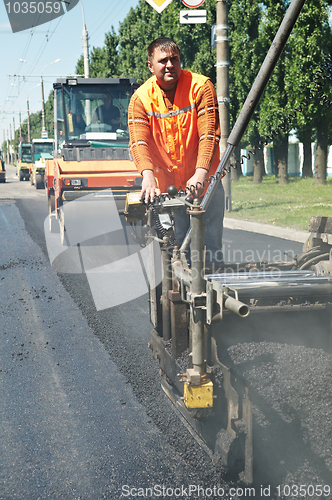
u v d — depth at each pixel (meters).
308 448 2.28
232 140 2.55
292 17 2.18
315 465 2.24
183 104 3.14
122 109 10.53
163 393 3.49
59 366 4.06
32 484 2.59
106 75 42.31
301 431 2.31
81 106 10.47
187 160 3.29
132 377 3.78
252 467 2.23
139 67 30.77
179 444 2.84
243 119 2.49
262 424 2.32
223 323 2.69
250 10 21.38
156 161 3.35
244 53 21.78
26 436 3.05
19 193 24.67
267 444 2.30
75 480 2.60
